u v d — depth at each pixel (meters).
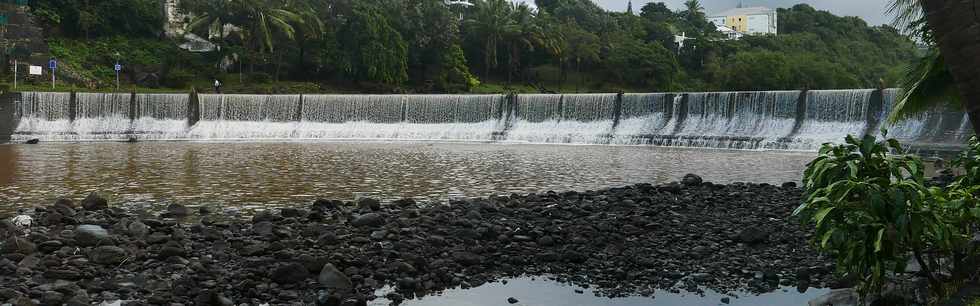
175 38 77.75
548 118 50.41
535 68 92.25
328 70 76.31
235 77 71.88
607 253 10.70
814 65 92.81
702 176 25.36
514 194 17.47
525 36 87.56
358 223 12.56
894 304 7.18
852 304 7.29
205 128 50.78
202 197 18.94
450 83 81.56
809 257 10.38
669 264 10.14
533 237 11.56
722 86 91.25
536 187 21.72
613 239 11.44
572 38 89.94
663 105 47.81
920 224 6.21
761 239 11.42
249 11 69.38
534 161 31.77
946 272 7.80
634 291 8.91
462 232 11.62
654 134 46.47
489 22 85.44
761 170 27.75
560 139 48.09
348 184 22.27
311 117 52.69
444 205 15.66
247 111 52.12
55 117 48.53
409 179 23.81
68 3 69.56
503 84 89.88
